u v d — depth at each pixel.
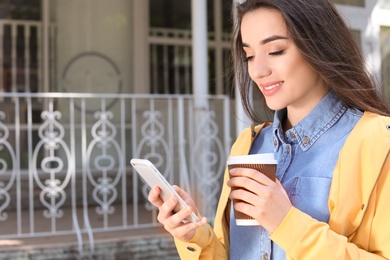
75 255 4.02
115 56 6.82
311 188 1.18
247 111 1.55
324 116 1.24
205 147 4.94
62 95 4.42
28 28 6.60
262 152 1.41
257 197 1.08
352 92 1.20
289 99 1.20
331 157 1.18
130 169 6.52
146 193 5.73
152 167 1.17
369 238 1.13
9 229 4.76
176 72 7.19
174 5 7.20
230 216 1.38
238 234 1.33
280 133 1.31
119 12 6.84
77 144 6.58
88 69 6.72
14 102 6.53
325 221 1.14
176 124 5.90
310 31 1.15
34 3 6.63
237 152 1.46
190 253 1.33
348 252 1.06
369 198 1.12
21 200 6.00
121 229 4.52
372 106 1.24
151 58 7.07
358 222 1.12
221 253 1.39
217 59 7.36
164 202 1.25
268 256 1.24
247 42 1.22
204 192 4.91
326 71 1.16
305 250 1.07
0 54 6.52
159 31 7.13
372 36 4.66
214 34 7.38
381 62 4.70
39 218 5.35
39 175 6.07
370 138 1.14
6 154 6.40
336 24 1.20
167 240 4.25
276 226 1.07
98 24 6.77
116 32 6.83
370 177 1.12
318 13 1.17
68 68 6.66
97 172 6.29
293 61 1.17
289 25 1.14
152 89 7.07
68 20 6.66
